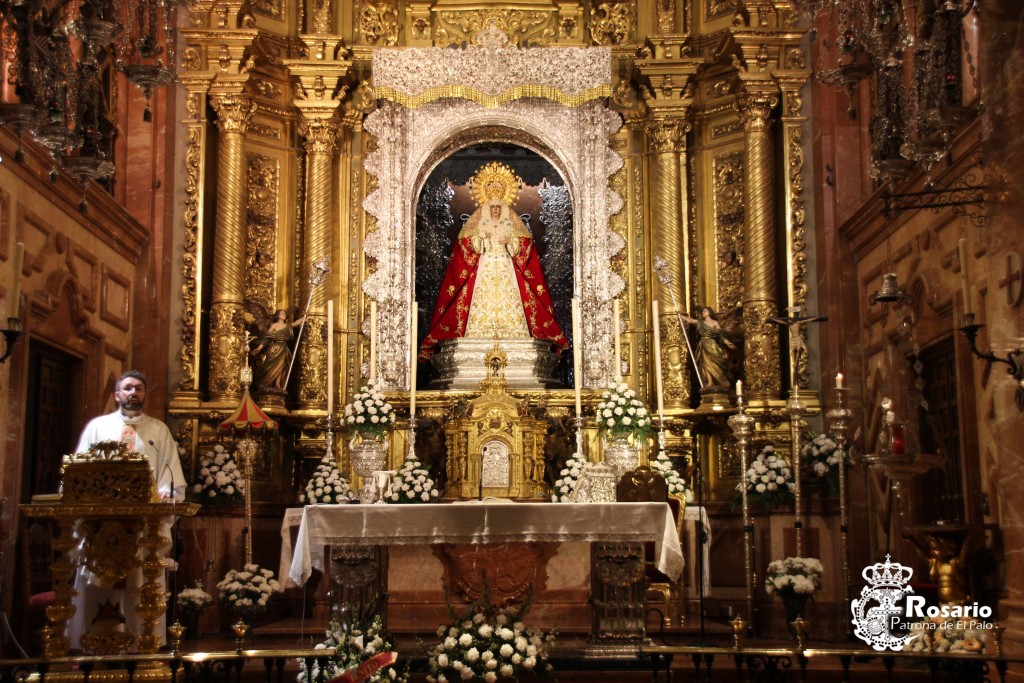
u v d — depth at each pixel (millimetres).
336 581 8055
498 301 13531
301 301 13227
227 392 12359
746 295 12852
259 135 13328
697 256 13539
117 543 7516
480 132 13938
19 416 9344
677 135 13422
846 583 10609
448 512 7961
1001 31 7977
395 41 14031
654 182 13562
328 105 13320
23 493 9891
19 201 9273
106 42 8391
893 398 11008
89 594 7820
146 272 12328
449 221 14305
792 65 13078
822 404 12359
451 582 9039
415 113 13773
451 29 14078
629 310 13500
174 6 10008
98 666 7391
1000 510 8203
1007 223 7910
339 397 13180
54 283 10000
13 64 7949
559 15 14102
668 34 13586
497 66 13484
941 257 9719
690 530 11523
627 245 13641
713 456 12953
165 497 8031
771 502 11664
